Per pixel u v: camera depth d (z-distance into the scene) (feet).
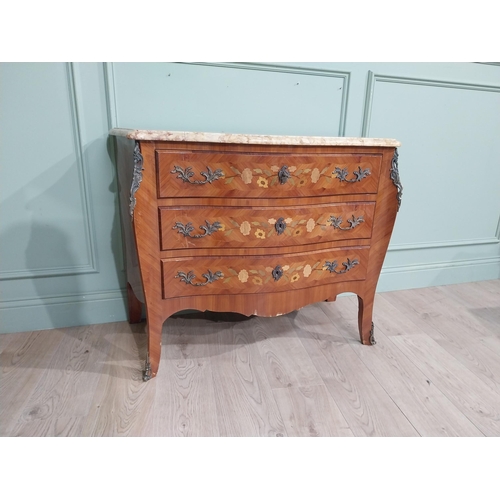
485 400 4.05
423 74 5.84
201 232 3.77
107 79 4.52
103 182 4.88
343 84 5.49
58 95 4.46
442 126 6.24
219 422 3.62
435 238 6.91
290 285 4.16
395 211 4.38
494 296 6.71
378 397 4.04
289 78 5.23
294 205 3.90
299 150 3.70
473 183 6.79
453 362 4.73
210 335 5.21
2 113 4.32
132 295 5.17
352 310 6.05
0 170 4.47
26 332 5.05
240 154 3.57
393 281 6.84
